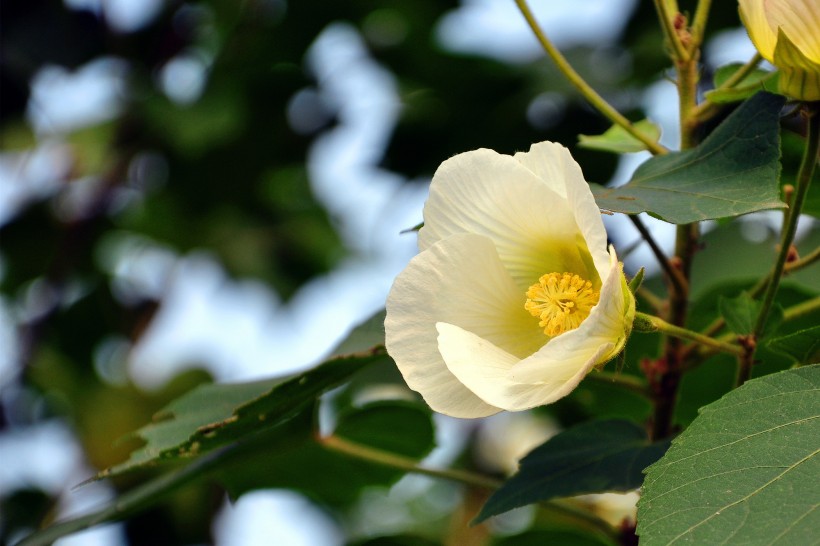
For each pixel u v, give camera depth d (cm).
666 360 128
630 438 127
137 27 178
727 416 118
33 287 193
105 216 186
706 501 116
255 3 171
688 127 127
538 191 120
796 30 120
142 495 134
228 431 126
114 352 192
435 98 160
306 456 140
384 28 170
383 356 126
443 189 121
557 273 121
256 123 175
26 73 177
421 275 121
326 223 196
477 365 119
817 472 116
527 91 151
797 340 122
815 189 131
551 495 125
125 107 177
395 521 215
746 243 144
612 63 151
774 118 121
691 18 148
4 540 177
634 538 131
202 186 182
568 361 118
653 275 142
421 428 138
